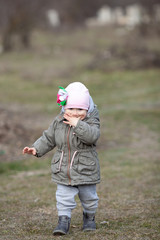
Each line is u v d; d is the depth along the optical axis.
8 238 4.07
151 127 13.04
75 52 38.09
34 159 9.12
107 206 5.45
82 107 4.08
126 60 29.52
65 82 25.00
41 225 4.60
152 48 36.16
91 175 4.05
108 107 17.41
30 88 23.28
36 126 13.02
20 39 40.44
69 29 54.22
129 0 67.62
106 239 3.97
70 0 61.41
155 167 8.10
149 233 4.16
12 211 5.24
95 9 65.94
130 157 9.20
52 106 18.11
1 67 29.98
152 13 46.78
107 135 11.99
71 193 4.09
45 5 55.44
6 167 8.31
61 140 4.08
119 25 55.53
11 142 10.38
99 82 24.62
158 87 22.27
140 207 5.33
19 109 16.91
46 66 30.73
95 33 50.50
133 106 17.45
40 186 6.80
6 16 46.56
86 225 4.30
